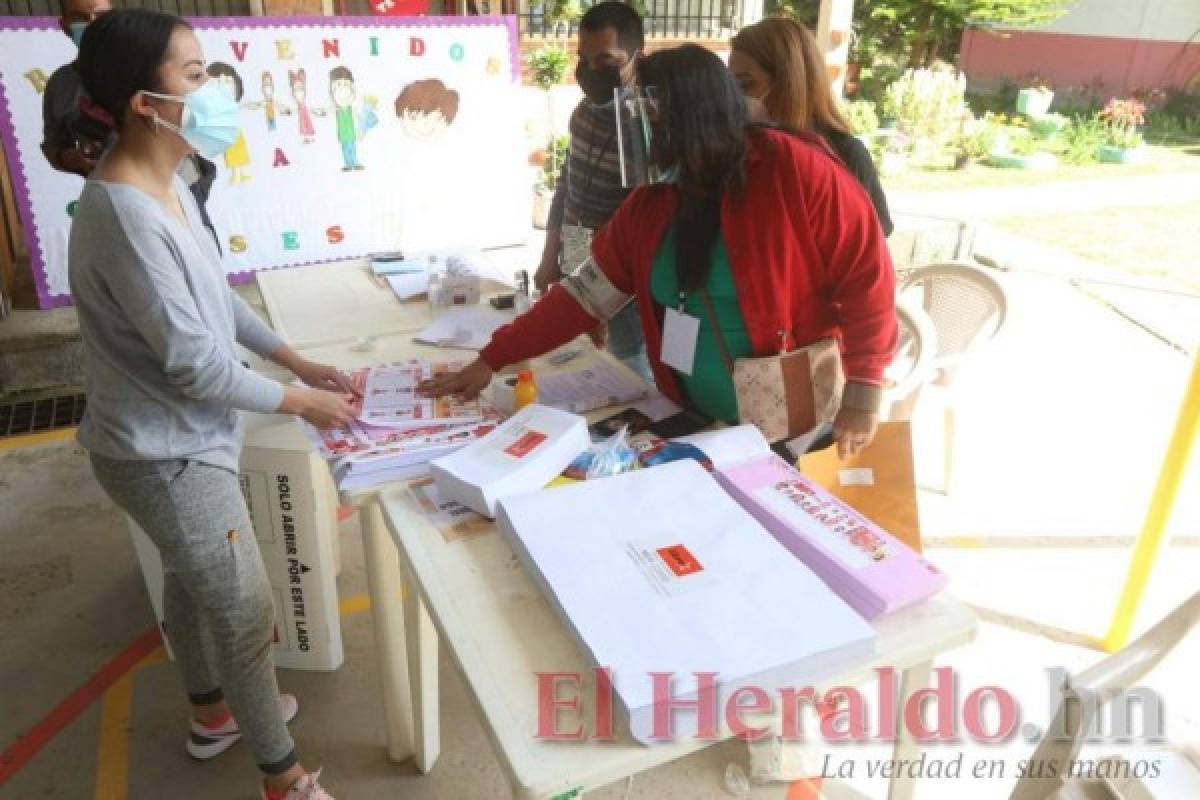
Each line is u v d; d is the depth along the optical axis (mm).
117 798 1952
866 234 1585
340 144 4312
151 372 1429
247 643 1616
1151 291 5242
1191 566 2705
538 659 1099
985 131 9383
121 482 1478
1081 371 4109
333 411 1607
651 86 1465
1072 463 3307
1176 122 11406
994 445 3434
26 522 2949
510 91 4582
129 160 1375
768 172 1530
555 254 2832
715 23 8234
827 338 1688
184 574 1537
